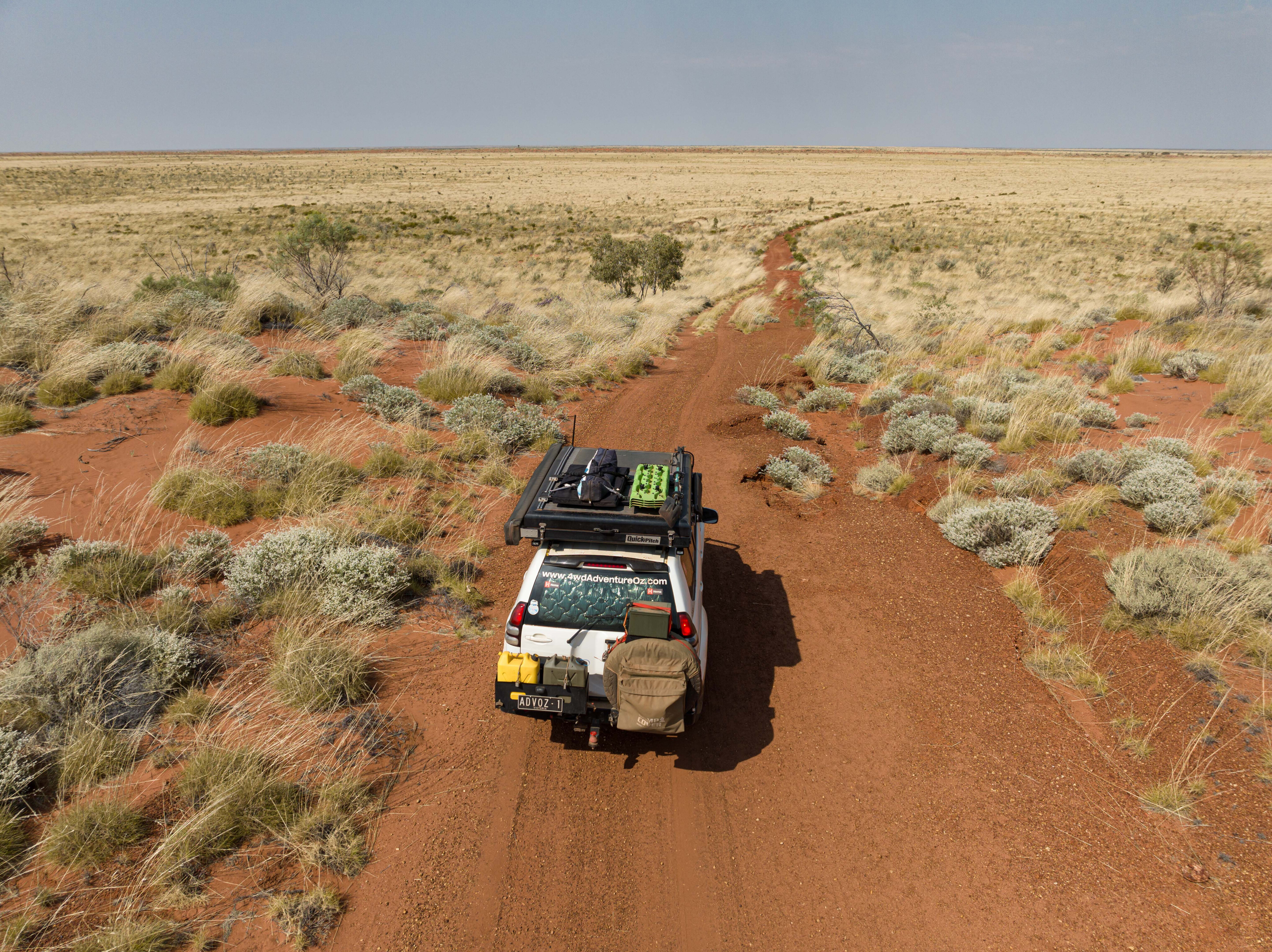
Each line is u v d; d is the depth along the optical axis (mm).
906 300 32938
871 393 16188
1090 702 6113
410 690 5980
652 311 29062
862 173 152625
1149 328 20344
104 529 7625
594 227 68125
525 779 5176
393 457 10117
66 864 4098
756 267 48500
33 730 4859
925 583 8203
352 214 69875
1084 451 11000
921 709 6094
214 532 7590
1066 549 8391
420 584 7531
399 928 3998
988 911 4250
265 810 4516
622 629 5020
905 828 4867
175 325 13953
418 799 4910
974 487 10383
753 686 6395
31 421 9688
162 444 9688
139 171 132125
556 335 19047
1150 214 67875
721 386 17719
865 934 4109
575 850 4613
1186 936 4047
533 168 171250
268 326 15961
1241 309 21422
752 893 4371
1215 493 9289
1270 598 6648
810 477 11422
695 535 6535
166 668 5504
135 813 4406
